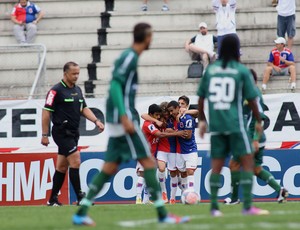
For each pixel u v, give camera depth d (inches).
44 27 2662.4
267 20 2618.1
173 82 2384.4
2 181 2062.0
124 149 1082.7
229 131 1132.5
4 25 2682.1
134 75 1071.6
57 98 1686.8
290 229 992.2
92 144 2112.5
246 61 2470.5
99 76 2488.9
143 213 1320.1
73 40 2596.0
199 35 2447.1
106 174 1095.6
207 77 1147.3
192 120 1936.5
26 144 2134.6
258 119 1168.8
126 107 1067.3
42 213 1393.9
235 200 1665.8
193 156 1945.1
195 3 2706.7
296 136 2084.2
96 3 2711.6
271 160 2039.9
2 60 2511.1
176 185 1978.3
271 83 2341.3
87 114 1745.8
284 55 2337.6
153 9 2731.3
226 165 2018.9
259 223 1064.2
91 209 1459.2
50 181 2058.3
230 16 2439.7
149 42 1075.3
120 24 2645.2
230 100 1132.5
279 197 1638.8
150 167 1085.8
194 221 1098.1
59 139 1697.8
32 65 2501.2
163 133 1930.4
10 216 1337.4
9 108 2137.1
